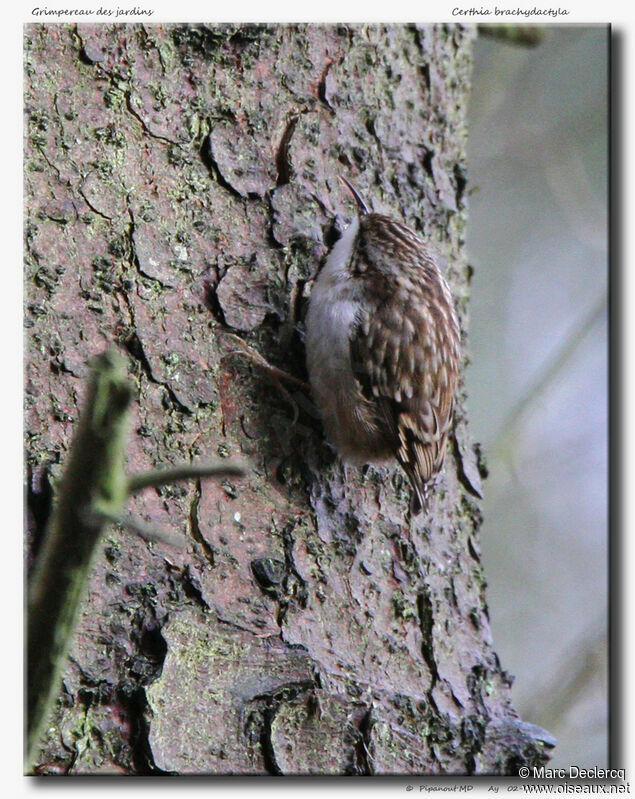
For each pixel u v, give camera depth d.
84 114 4.49
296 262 5.14
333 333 5.14
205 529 4.48
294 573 4.71
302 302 5.15
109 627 4.10
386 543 5.24
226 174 4.91
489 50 9.49
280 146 5.17
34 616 2.68
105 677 4.04
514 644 10.27
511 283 11.33
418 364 5.36
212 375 4.69
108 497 2.59
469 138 9.89
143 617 4.18
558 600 10.54
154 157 4.68
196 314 4.70
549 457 10.84
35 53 4.41
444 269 5.99
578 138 9.91
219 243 4.85
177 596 4.30
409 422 5.33
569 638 10.31
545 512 10.80
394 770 4.77
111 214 4.49
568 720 8.37
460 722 5.17
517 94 10.29
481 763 5.16
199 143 4.87
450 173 6.11
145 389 4.46
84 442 2.57
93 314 4.37
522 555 10.66
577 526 10.73
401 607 5.14
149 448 4.43
